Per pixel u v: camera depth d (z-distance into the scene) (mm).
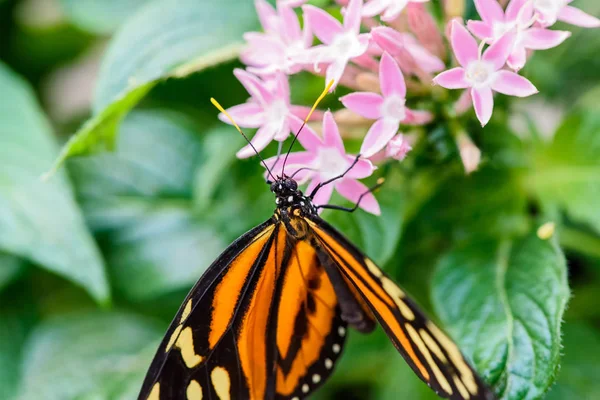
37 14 382
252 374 318
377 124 312
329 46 313
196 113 371
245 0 335
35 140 341
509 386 309
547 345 311
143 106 370
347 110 324
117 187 362
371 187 328
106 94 327
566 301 315
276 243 312
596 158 338
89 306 368
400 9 309
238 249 309
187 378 309
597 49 365
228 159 340
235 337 314
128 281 354
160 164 365
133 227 358
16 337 360
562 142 341
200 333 308
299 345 322
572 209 336
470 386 287
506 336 314
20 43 384
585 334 349
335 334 323
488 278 325
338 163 315
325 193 315
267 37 323
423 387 347
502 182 337
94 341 357
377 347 353
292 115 314
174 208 361
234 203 351
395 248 334
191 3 332
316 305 321
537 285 320
